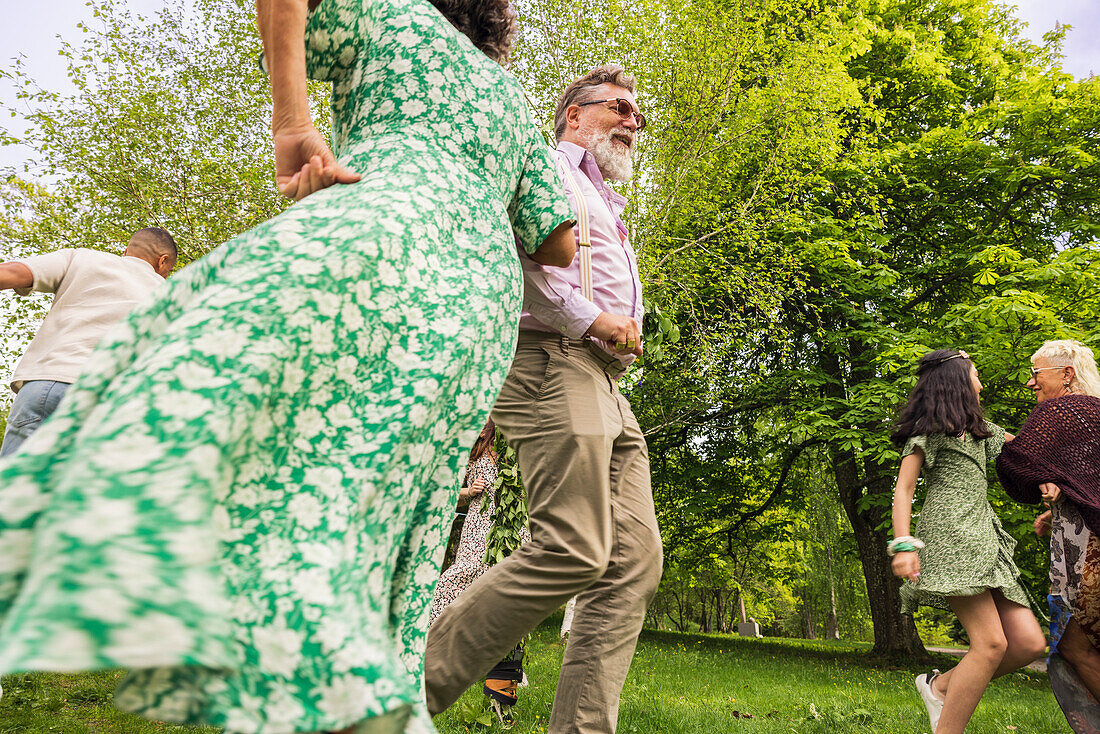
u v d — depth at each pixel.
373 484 1.13
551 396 2.27
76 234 11.84
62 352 3.64
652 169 11.78
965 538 3.24
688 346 12.19
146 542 0.81
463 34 1.73
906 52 14.44
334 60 1.55
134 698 0.88
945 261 13.20
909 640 13.62
